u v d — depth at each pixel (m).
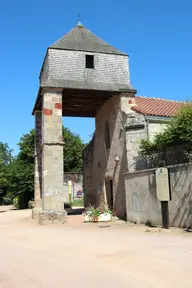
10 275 5.97
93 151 24.66
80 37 20.36
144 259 6.75
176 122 13.30
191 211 11.00
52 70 18.67
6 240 10.78
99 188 22.50
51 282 5.39
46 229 13.83
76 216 20.36
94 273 5.83
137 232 11.45
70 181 36.66
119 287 4.99
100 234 11.26
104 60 19.97
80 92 19.19
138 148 16.72
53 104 17.95
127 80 20.14
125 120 18.19
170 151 13.79
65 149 46.41
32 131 41.78
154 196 13.09
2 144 70.94
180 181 11.59
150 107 19.16
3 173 38.19
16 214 26.75
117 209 18.67
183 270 5.84
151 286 5.01
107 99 21.08
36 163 21.86
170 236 9.99
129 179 15.23
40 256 7.62
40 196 21.33
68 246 8.87
